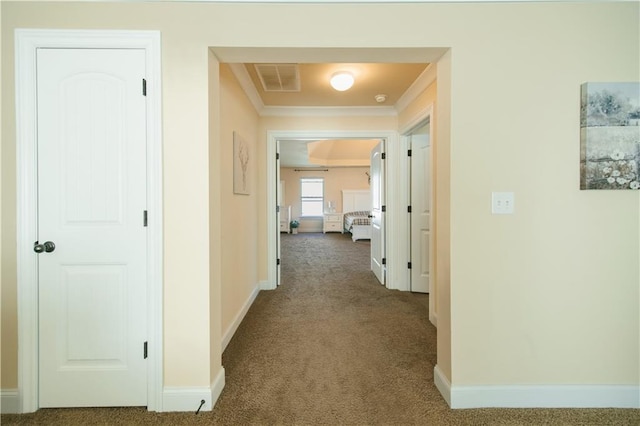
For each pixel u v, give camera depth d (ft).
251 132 10.81
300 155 25.68
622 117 5.28
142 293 5.28
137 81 5.19
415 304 10.64
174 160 5.26
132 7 5.17
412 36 5.31
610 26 5.32
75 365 5.26
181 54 5.22
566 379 5.47
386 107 11.82
